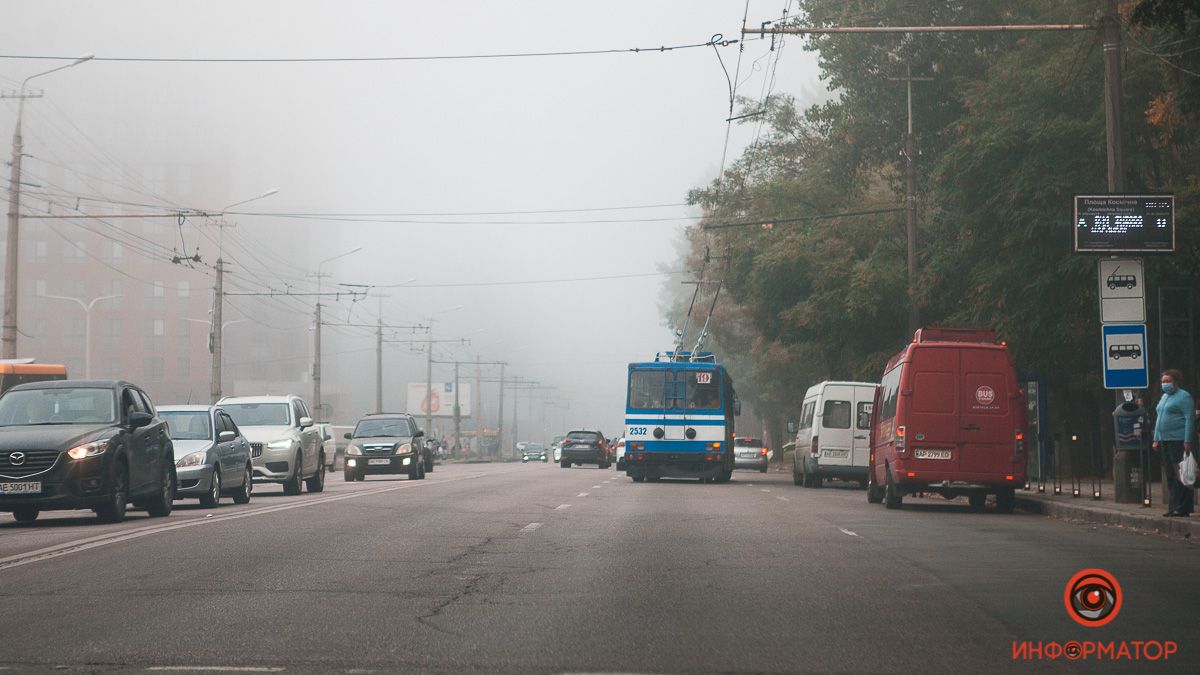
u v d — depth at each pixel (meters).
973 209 44.75
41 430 25.73
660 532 23.64
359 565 17.70
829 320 59.69
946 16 55.06
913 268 53.53
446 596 14.69
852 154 61.03
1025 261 43.47
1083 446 52.19
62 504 24.81
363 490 40.06
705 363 53.31
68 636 11.94
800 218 64.62
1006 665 10.78
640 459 52.72
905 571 17.33
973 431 32.78
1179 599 14.70
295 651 11.24
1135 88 40.66
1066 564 18.30
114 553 19.02
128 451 26.39
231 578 16.20
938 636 12.12
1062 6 45.34
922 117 57.84
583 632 12.30
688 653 11.23
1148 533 24.86
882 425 35.97
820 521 27.34
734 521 26.91
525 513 28.70
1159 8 25.53
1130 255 30.73
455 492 38.75
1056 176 41.47
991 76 46.94
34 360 60.22
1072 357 45.69
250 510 28.86
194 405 34.19
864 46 56.72
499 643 11.70
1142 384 30.78
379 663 10.74
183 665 10.59
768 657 11.07
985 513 32.59
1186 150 43.38
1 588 15.20
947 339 33.44
